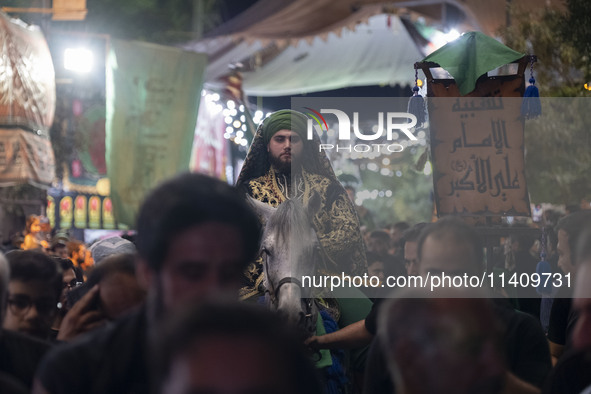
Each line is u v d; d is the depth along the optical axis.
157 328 1.65
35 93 14.40
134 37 24.58
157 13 24.95
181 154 15.84
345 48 19.88
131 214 15.53
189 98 15.96
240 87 18.11
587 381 2.91
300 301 4.23
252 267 4.78
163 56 15.82
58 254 10.70
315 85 21.72
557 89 9.96
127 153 15.55
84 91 19.14
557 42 10.09
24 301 3.54
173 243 2.29
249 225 2.37
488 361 1.96
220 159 21.28
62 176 20.58
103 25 24.41
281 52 19.12
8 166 13.98
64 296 4.64
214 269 2.31
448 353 1.93
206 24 26.02
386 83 22.20
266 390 1.45
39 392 2.45
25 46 14.23
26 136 14.08
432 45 16.62
